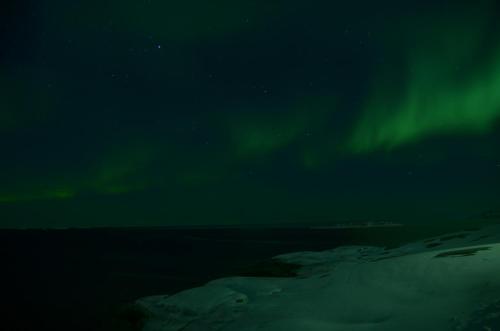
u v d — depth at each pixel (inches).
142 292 780.6
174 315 452.8
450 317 260.1
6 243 2657.5
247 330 329.4
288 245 1905.8
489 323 229.0
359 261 744.3
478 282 339.6
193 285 821.2
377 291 390.0
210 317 419.2
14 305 710.5
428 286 365.7
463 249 545.0
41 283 955.3
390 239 1740.9
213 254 1546.5
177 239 2859.3
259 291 502.9
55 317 613.6
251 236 3097.9
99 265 1270.9
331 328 296.0
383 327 275.1
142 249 1926.7
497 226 916.0
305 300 407.5
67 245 2368.4
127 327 476.7
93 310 647.1
